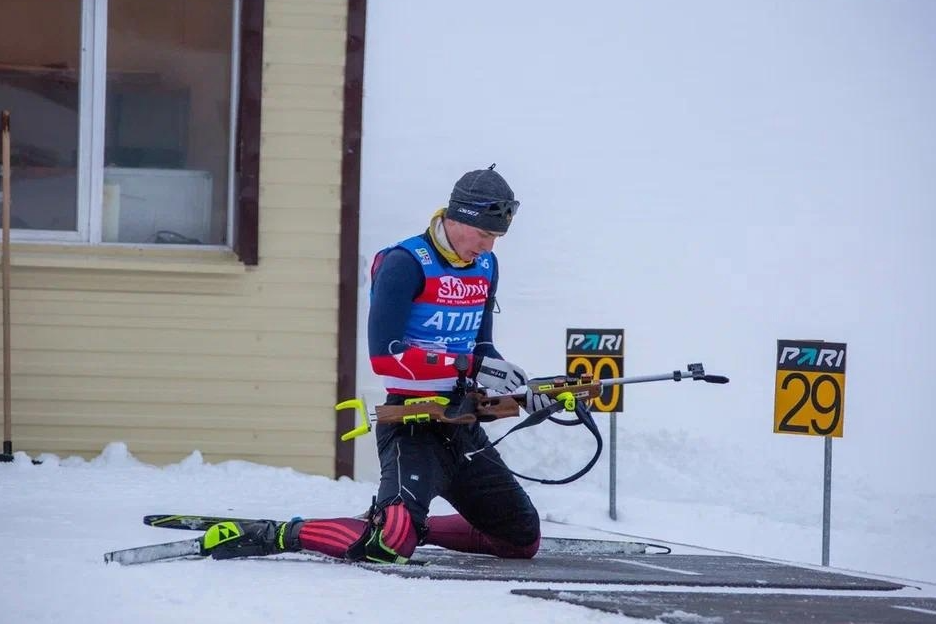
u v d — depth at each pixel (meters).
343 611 13.27
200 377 33.03
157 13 33.53
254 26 32.78
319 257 33.34
